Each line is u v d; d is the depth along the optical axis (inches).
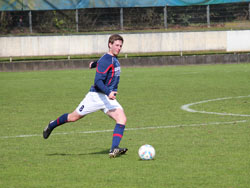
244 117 1382.9
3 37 3720.5
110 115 892.6
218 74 3016.7
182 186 691.4
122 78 2886.3
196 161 847.1
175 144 1008.9
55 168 816.9
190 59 3855.8
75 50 3836.1
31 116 1497.3
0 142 1078.4
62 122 927.0
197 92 2089.1
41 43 3786.9
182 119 1365.7
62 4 3762.3
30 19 3799.2
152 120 1360.7
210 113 1476.4
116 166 822.5
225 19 4003.4
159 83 2536.9
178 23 4010.8
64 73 3385.8
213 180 721.0
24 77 3110.2
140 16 3964.1
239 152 915.4
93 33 3843.5
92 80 2819.9
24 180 740.7
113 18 3922.2
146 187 689.6
